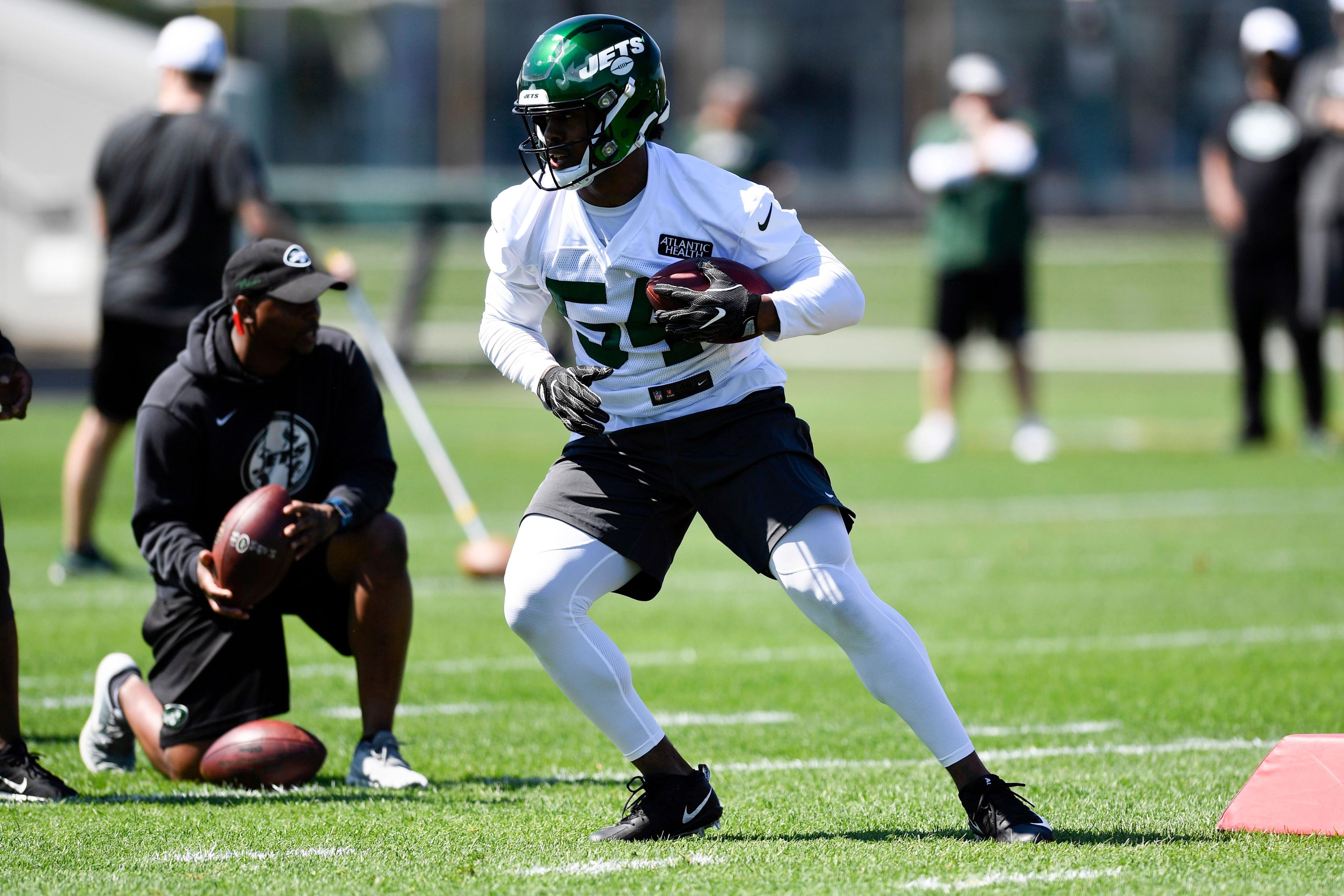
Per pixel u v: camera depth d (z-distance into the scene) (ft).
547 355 46.44
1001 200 153.07
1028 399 157.38
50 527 117.70
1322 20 398.21
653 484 45.88
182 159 89.40
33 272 269.85
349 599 54.85
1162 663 74.64
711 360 45.47
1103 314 309.22
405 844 44.83
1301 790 45.65
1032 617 86.99
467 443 167.84
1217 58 403.54
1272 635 81.05
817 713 66.33
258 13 382.01
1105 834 45.24
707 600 96.27
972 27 408.46
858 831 46.68
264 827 46.80
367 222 230.68
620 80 43.11
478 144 395.34
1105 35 404.57
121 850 43.98
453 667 75.92
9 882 40.63
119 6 361.10
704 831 46.60
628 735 46.01
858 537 115.44
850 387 232.94
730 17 412.16
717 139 185.06
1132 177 408.26
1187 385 230.27
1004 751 58.18
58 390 208.74
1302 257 152.66
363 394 56.03
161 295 90.22
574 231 45.19
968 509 128.16
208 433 54.13
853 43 412.16
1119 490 136.36
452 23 391.86
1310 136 150.71
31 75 267.80
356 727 63.82
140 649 77.97
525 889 39.93
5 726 50.98
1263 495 132.36
